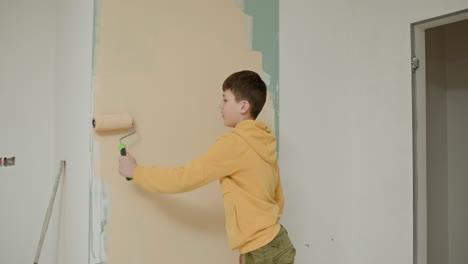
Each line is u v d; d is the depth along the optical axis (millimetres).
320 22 2072
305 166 1970
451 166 2768
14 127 2029
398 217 1922
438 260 2627
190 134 1627
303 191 1956
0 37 1997
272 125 1863
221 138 1327
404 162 1903
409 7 1897
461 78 2727
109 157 1434
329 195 2053
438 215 2648
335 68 2115
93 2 1424
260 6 1856
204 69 1674
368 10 2090
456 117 2752
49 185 2104
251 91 1396
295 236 1923
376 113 2035
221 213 1686
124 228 1452
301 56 1987
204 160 1248
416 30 1893
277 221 1354
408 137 1887
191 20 1648
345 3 2162
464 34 2701
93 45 1411
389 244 1956
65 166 1814
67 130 1794
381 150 2008
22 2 2059
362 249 2084
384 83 2000
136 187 1487
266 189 1352
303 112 1978
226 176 1338
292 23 1960
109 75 1438
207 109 1680
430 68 2646
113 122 1366
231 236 1300
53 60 2137
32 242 2057
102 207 1415
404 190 1900
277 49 1900
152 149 1526
